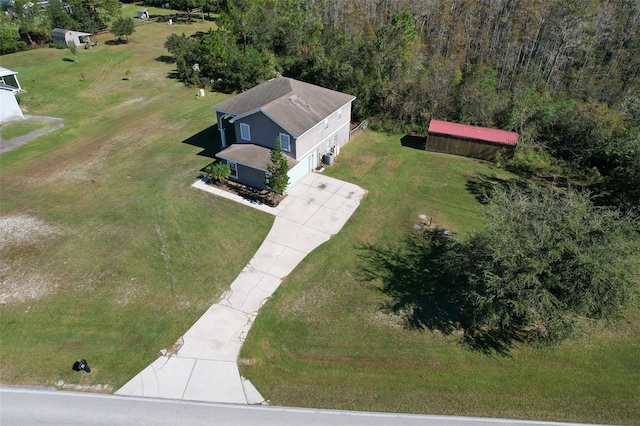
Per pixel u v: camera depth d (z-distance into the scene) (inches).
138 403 620.4
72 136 1386.6
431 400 639.1
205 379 656.4
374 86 1481.3
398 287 831.1
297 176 1155.9
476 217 1042.7
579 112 1300.4
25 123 1462.8
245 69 1707.7
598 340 742.5
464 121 1429.6
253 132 1152.2
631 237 696.4
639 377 682.8
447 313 778.8
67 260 868.6
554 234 664.4
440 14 2224.4
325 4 2380.7
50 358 679.1
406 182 1178.6
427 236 972.6
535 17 2070.6
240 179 1144.2
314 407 624.4
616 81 1887.3
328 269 870.4
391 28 1614.2
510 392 653.9
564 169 1251.2
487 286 679.7
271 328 740.7
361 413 618.2
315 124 1135.6
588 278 637.9
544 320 667.4
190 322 746.8
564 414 626.2
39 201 1053.8
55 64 2048.5
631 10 2150.6
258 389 645.9
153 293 799.7
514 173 1240.8
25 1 2431.1
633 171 1061.1
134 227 967.6
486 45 2103.8
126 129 1437.0
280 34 1924.2
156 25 2839.6
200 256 891.4
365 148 1359.5
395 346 717.3
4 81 1672.0
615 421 619.5
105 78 1898.4
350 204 1075.9
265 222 999.6
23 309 758.5
